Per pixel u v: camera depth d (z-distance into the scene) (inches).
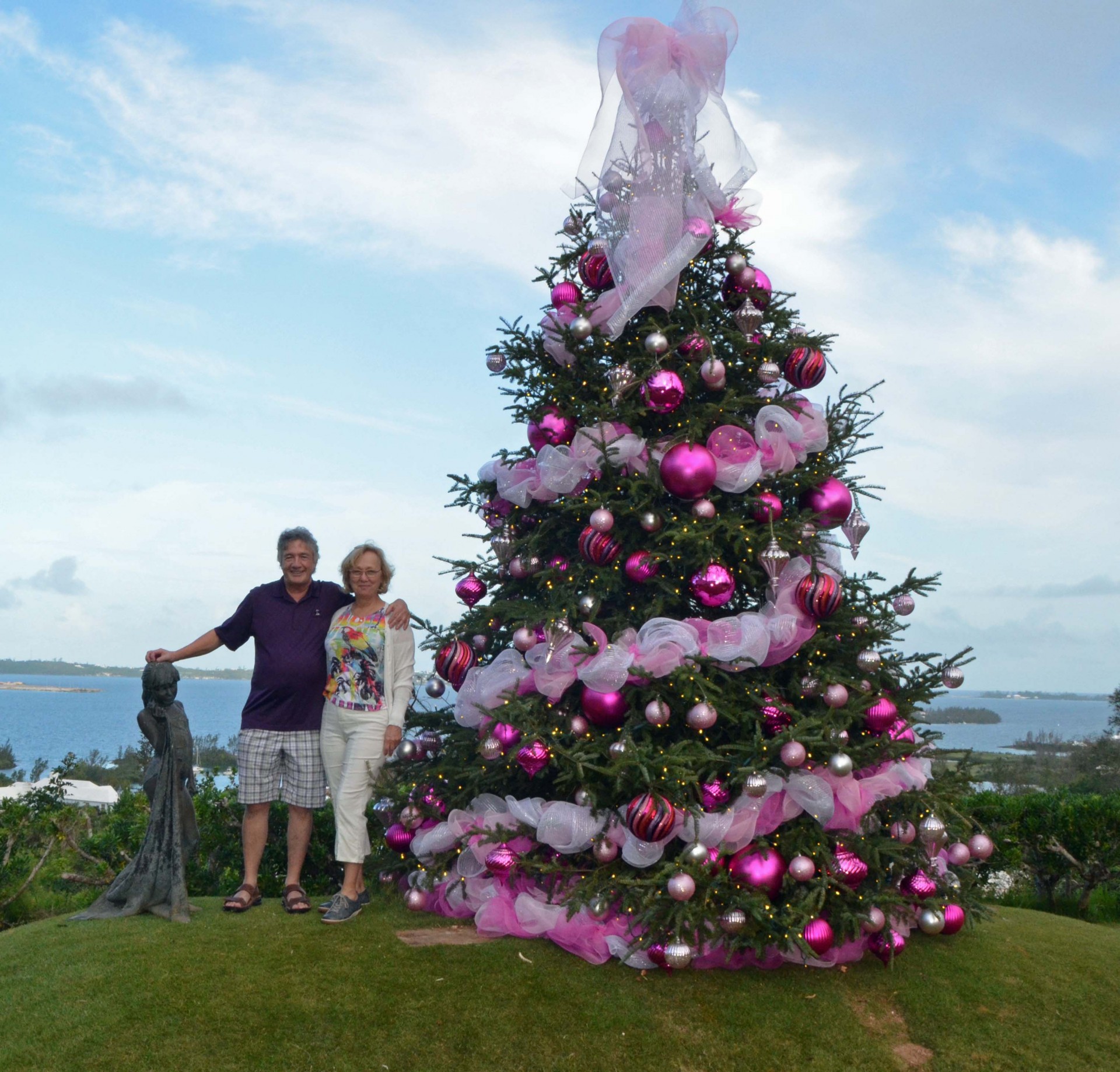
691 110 190.9
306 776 193.3
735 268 196.4
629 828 154.3
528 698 177.5
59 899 286.5
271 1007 140.3
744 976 159.9
